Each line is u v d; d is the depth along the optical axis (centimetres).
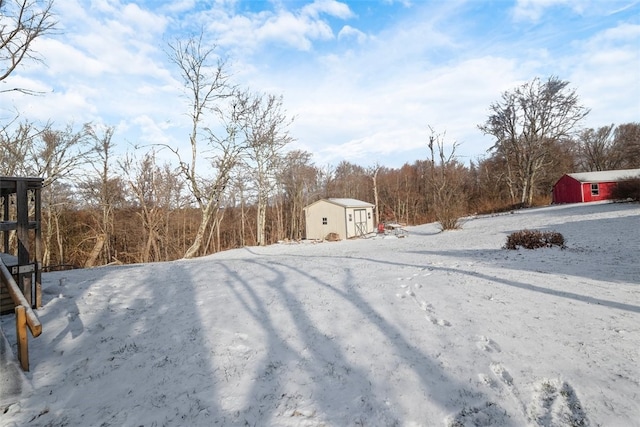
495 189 4909
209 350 387
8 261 530
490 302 505
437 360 349
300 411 281
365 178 5734
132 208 3070
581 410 276
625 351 354
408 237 2236
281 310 498
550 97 3594
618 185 2538
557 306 484
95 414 286
